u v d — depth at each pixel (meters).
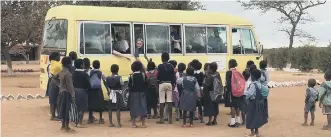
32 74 31.66
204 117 12.74
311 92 11.12
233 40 15.23
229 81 11.11
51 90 11.52
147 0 30.08
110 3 29.73
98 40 12.86
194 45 14.48
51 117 11.56
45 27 13.90
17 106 14.02
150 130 10.44
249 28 15.61
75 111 10.12
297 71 39.12
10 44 29.66
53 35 13.27
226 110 14.12
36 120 11.49
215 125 11.30
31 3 28.67
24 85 22.05
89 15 12.77
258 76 9.59
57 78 10.75
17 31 27.62
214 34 14.89
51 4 29.00
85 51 12.63
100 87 11.12
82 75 10.50
